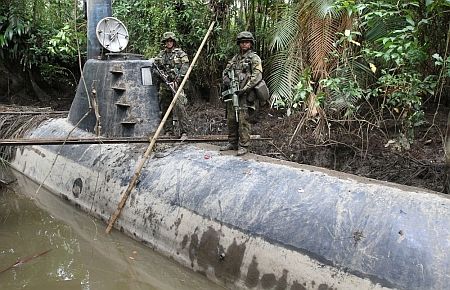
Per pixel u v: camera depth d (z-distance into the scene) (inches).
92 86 340.2
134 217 263.1
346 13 284.0
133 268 235.6
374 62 303.4
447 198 170.7
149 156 284.2
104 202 289.3
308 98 303.3
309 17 297.9
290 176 211.3
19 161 413.4
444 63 223.8
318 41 295.0
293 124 338.6
